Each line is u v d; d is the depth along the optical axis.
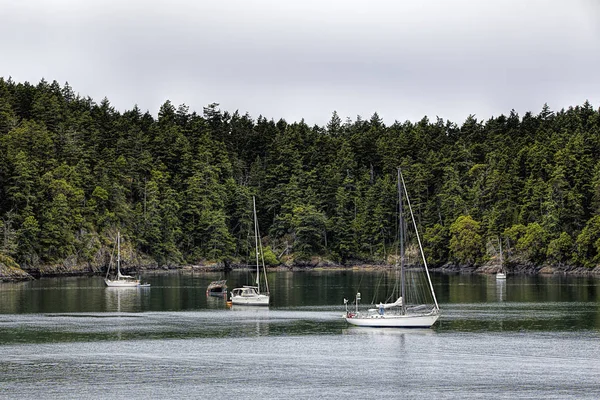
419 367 89.62
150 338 110.69
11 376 84.38
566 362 92.06
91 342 106.69
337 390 79.25
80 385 80.56
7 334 114.12
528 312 143.75
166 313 144.88
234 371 87.50
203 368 89.19
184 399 75.56
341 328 121.12
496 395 77.19
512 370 87.81
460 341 107.31
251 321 131.00
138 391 78.31
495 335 112.62
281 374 86.06
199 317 138.00
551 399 75.69
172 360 93.62
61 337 111.25
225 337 111.75
